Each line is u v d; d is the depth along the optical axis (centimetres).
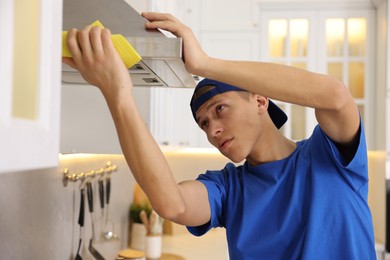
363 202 122
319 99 98
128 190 302
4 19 53
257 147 129
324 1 336
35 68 61
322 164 122
